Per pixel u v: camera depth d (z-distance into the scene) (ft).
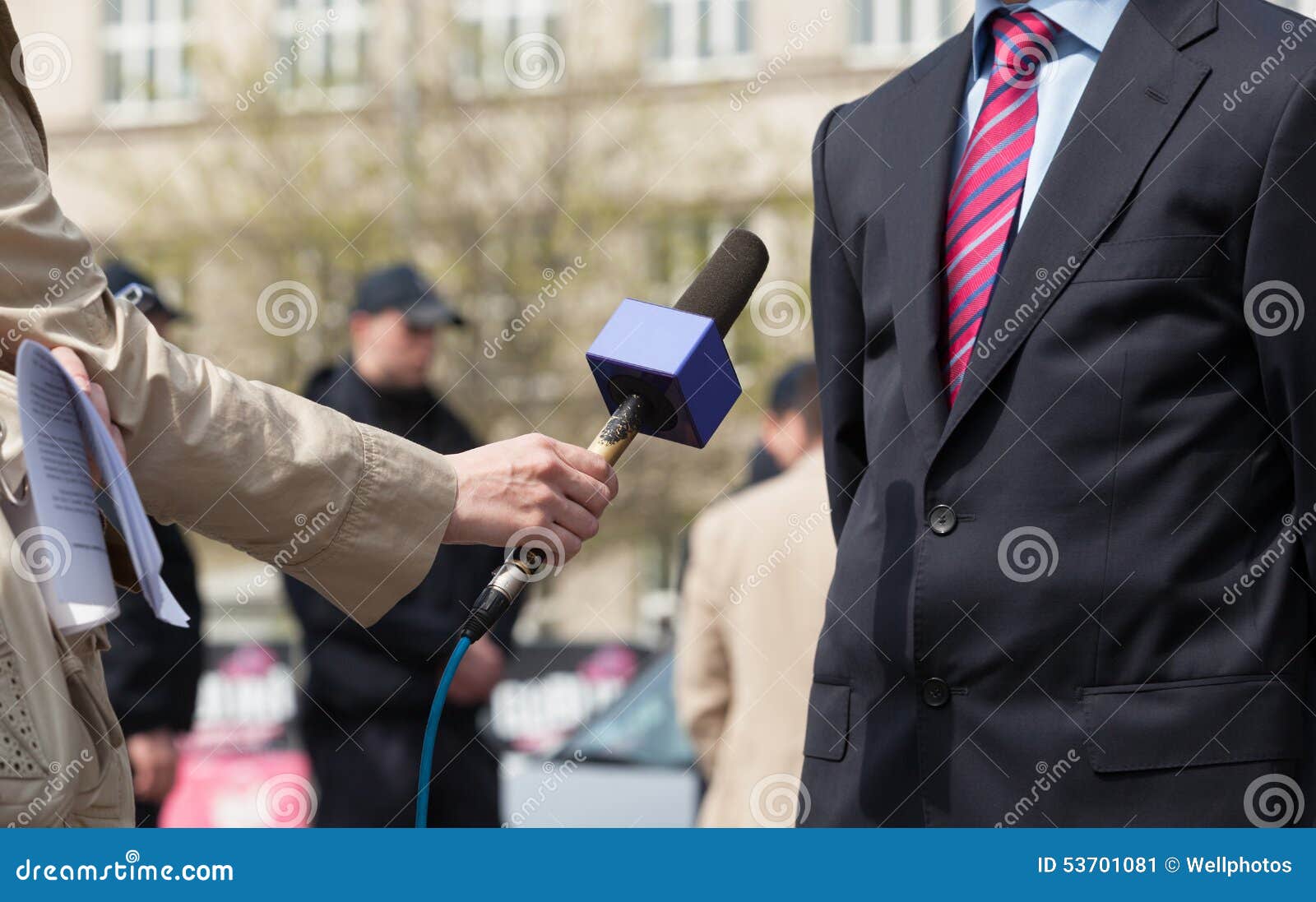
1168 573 7.22
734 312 7.83
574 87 52.16
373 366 17.07
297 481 7.47
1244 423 7.34
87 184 55.77
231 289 52.16
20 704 6.21
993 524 7.50
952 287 7.99
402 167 51.98
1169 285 7.30
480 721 16.08
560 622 51.96
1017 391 7.52
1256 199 7.25
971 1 53.42
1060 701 7.38
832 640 8.18
